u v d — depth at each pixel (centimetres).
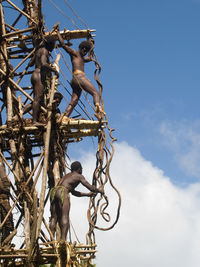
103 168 1488
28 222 1355
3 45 1586
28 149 1544
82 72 1548
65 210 1346
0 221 1418
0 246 1337
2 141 1488
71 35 1708
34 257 1260
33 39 1595
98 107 1505
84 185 1408
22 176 1481
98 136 1521
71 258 1301
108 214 1445
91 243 1423
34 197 1284
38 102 1483
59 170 1492
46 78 1509
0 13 1544
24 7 1702
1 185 1445
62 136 1493
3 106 1579
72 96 1536
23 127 1467
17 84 1523
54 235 1365
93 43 1636
